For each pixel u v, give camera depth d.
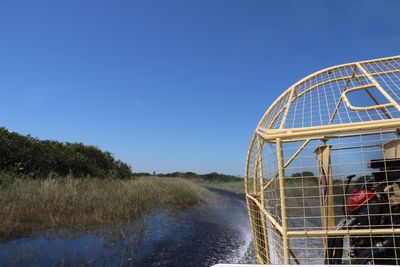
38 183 13.67
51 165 17.00
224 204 22.28
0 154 14.98
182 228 12.73
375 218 3.52
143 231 11.27
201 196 22.62
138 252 8.98
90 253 8.48
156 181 21.42
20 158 15.60
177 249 9.65
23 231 9.57
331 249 3.50
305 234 3.27
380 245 3.46
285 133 3.29
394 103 3.55
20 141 16.84
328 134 3.19
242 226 14.73
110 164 23.25
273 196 3.85
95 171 19.64
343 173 3.51
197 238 11.32
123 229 11.08
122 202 14.33
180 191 20.44
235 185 45.12
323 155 3.46
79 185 15.23
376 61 4.39
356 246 3.62
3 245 8.46
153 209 15.67
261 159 4.10
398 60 4.35
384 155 3.40
